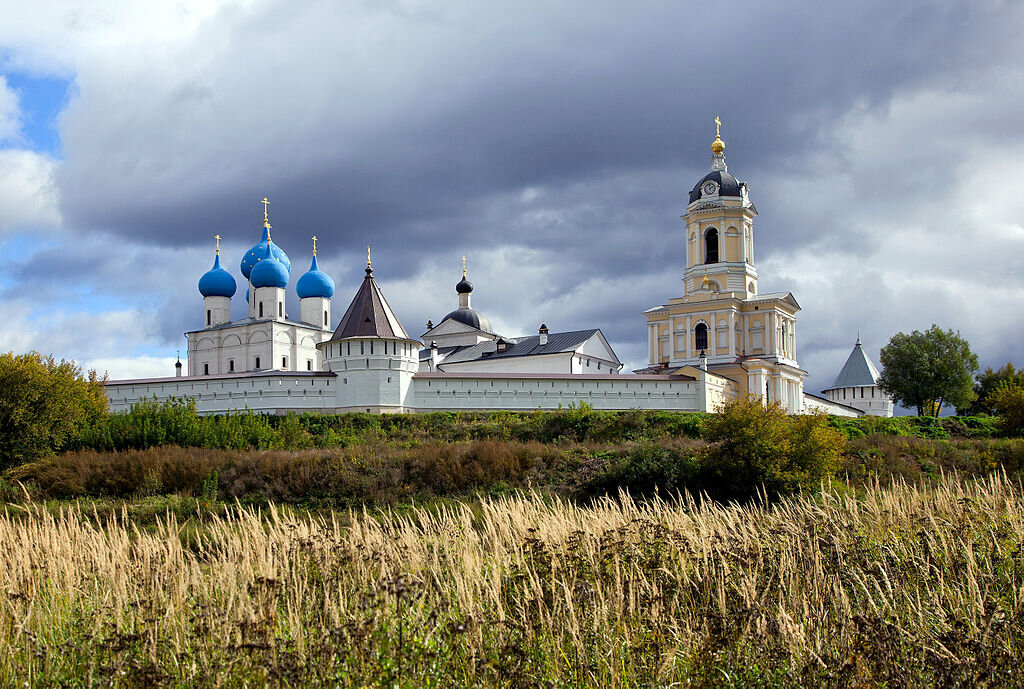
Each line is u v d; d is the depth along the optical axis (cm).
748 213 9712
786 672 1144
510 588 1451
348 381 6762
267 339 9888
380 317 6862
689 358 9281
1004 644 1217
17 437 5059
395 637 1212
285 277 10425
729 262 9556
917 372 8981
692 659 1201
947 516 1905
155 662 1175
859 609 1270
